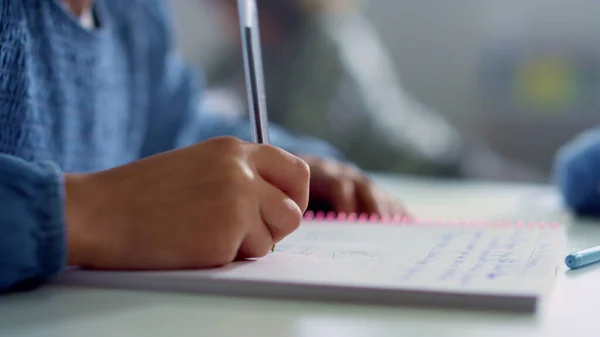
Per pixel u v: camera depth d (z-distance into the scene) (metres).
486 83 2.12
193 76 1.08
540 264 0.45
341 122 1.76
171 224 0.44
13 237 0.41
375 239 0.56
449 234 0.59
